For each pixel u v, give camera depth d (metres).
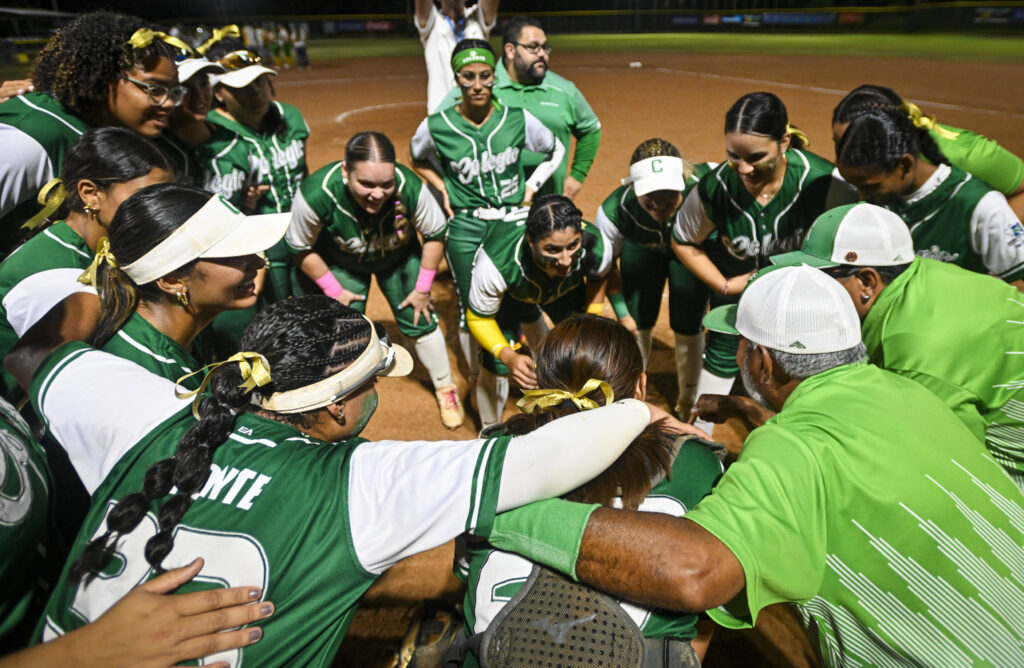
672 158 3.03
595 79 17.36
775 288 1.65
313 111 13.84
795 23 31.23
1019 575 1.52
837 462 1.42
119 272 1.72
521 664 1.30
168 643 1.12
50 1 21.41
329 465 1.32
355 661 2.46
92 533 1.31
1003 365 1.82
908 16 28.33
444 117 3.81
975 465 1.54
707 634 1.58
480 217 3.89
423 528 1.25
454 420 3.88
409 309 3.69
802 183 2.77
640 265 3.60
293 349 1.37
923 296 1.89
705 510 1.30
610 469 1.44
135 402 1.45
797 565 1.33
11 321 1.95
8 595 1.32
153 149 2.04
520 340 3.49
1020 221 2.59
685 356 3.65
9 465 1.30
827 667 1.73
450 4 4.82
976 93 13.29
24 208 2.54
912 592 1.47
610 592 1.27
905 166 2.33
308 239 3.38
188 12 30.98
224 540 1.25
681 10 32.78
